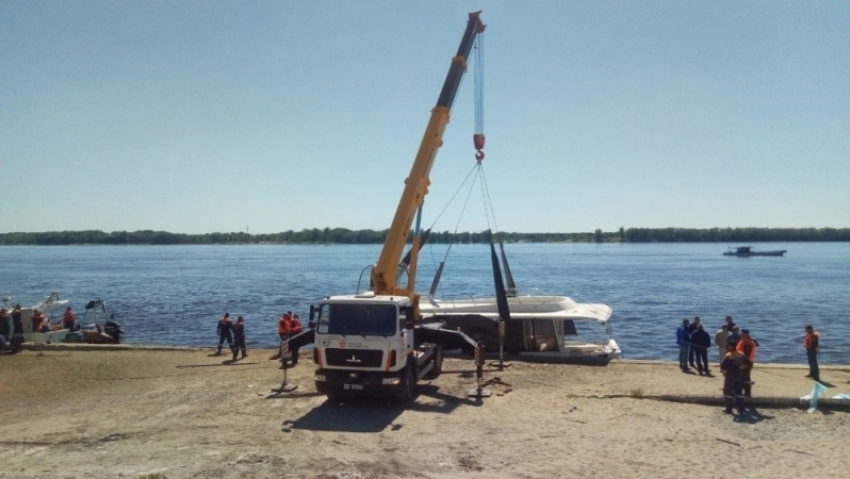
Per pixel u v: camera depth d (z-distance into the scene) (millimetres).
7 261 173750
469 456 13523
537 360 25219
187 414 17156
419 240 22984
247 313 54938
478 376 19141
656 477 12344
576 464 13039
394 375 17484
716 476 12406
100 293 73812
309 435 15062
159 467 12664
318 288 80375
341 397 18641
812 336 22031
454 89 22969
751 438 14836
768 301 65625
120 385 21062
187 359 25875
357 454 13633
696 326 23125
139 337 42156
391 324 17625
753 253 192000
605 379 21516
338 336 17656
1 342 27547
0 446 14211
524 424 15977
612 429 15531
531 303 27875
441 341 20812
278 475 12266
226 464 12891
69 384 21266
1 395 19750
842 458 13445
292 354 23984
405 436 14984
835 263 145375
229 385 20828
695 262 152875
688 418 16562
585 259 173750
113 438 14852
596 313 27094
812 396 17547
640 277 99812
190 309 57875
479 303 28797
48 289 79562
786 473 12570
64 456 13422
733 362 17188
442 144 23078
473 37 23516
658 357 36812
